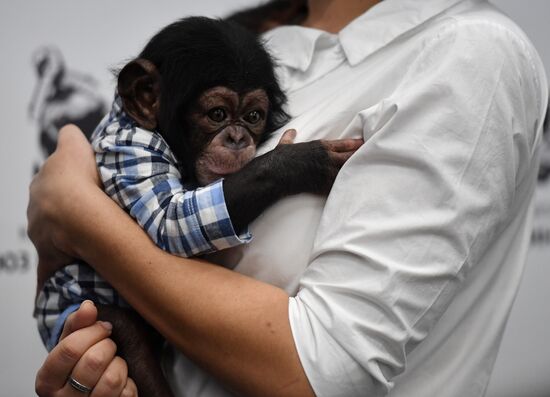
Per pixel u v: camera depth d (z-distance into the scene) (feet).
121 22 10.00
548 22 11.23
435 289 4.18
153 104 5.18
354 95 4.95
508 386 11.02
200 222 4.45
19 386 9.70
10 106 9.61
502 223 4.66
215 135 5.18
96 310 4.63
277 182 4.67
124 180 4.81
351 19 5.73
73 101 9.82
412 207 4.22
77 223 4.76
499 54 4.44
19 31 9.63
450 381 4.84
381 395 4.21
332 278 4.28
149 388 4.80
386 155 4.36
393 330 4.11
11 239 9.66
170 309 4.42
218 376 4.38
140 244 4.60
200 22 5.34
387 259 4.14
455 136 4.26
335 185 4.58
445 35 4.59
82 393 4.49
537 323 11.27
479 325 4.99
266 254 4.73
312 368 4.12
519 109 4.49
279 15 7.14
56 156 5.28
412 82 4.58
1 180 9.61
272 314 4.30
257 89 5.20
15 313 9.70
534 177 5.10
